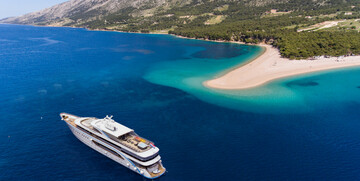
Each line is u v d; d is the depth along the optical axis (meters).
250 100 91.12
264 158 55.50
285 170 51.66
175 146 59.34
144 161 49.47
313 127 70.88
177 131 66.56
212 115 77.56
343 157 56.34
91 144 58.00
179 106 84.44
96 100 88.75
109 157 55.28
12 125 68.62
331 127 71.00
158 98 91.81
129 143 52.97
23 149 57.44
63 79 114.44
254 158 55.47
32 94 93.50
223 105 86.12
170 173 50.25
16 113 76.31
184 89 103.00
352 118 77.44
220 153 57.03
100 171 51.22
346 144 61.94
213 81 114.62
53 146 59.00
